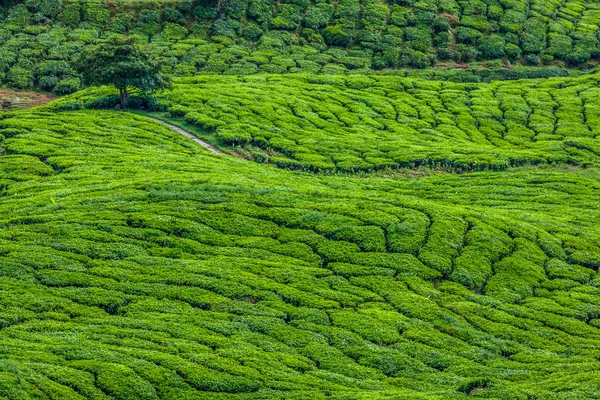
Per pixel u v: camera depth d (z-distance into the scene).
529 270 68.50
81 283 57.94
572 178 95.75
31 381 41.75
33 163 85.88
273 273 62.62
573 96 134.00
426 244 69.69
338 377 48.91
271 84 127.12
